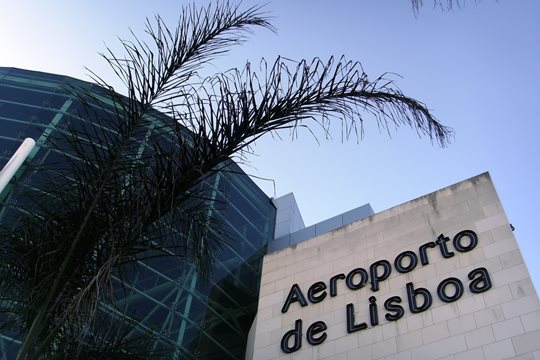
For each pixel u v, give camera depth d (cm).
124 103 566
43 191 605
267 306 1877
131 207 527
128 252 516
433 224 1775
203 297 2050
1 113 2211
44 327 534
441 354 1408
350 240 1931
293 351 1667
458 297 1508
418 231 1788
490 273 1521
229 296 2172
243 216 2508
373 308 1634
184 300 1962
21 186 1727
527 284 1439
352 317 1648
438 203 1831
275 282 1953
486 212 1700
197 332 1930
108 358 542
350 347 1576
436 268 1630
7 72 2442
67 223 539
